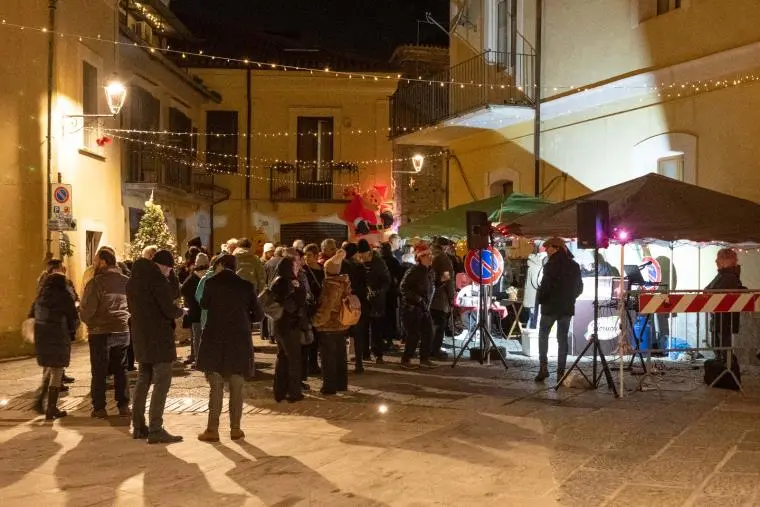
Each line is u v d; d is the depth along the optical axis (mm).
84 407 9852
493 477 6539
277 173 28172
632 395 10062
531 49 18406
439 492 6188
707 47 14031
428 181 27812
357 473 6742
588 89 16453
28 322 9164
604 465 6801
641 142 15438
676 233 10531
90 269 10375
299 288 9906
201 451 7566
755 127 13133
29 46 15594
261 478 6652
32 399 10352
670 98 14828
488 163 20719
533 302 14477
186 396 10484
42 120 15914
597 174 16641
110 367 9438
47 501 6102
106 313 9195
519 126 19328
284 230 28328
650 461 6887
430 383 11148
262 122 28141
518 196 16250
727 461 6816
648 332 13133
